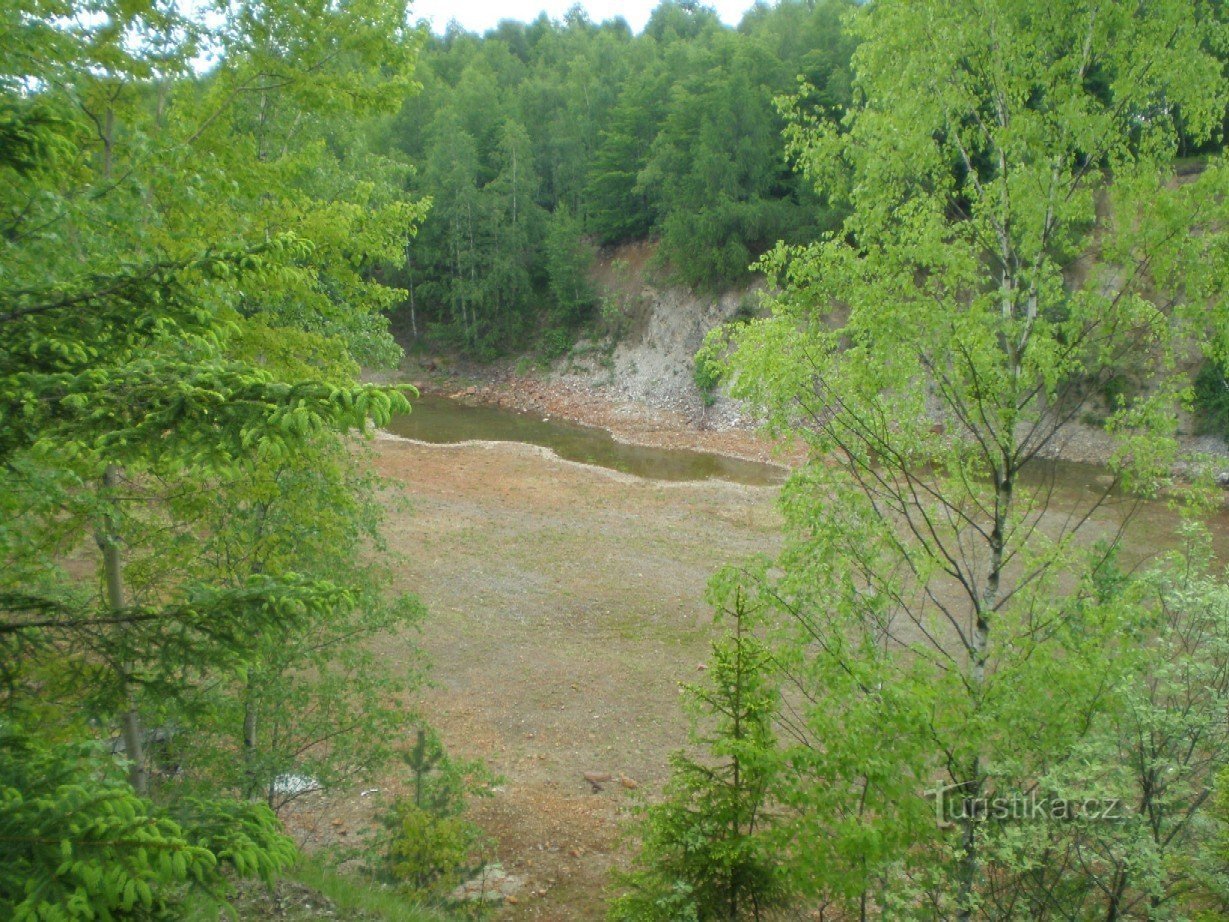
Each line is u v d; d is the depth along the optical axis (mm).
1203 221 6977
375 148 43250
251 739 9617
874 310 7316
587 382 44656
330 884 8195
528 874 10594
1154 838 6297
